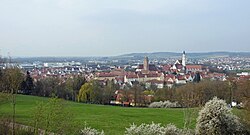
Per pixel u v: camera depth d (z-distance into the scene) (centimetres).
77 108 6150
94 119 4800
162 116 5319
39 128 2545
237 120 3188
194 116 3488
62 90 9406
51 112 2512
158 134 2889
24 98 7125
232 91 7744
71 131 2581
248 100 3628
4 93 3159
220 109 3130
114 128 4109
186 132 3112
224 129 3128
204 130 3134
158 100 8550
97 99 9031
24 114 4297
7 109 3753
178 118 5075
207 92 7981
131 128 2950
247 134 3206
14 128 2741
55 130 2508
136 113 5672
